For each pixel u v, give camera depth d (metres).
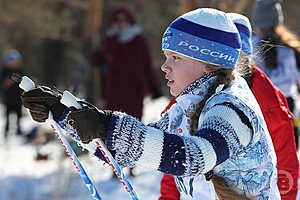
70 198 12.34
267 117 6.26
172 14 39.38
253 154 4.52
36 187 13.63
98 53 16.52
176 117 5.08
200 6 13.28
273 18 9.61
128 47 15.08
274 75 9.95
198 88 4.69
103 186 14.14
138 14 39.16
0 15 43.31
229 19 4.74
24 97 4.97
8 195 13.14
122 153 4.23
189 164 4.14
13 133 26.50
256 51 6.62
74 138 5.11
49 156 17.53
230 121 4.32
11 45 44.75
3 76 25.86
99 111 4.30
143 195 13.69
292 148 6.25
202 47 4.62
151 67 15.56
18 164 17.27
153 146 4.16
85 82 17.16
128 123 4.21
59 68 44.97
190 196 4.98
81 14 43.19
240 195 4.63
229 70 4.70
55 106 5.03
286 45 9.75
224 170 4.61
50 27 43.50
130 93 15.12
